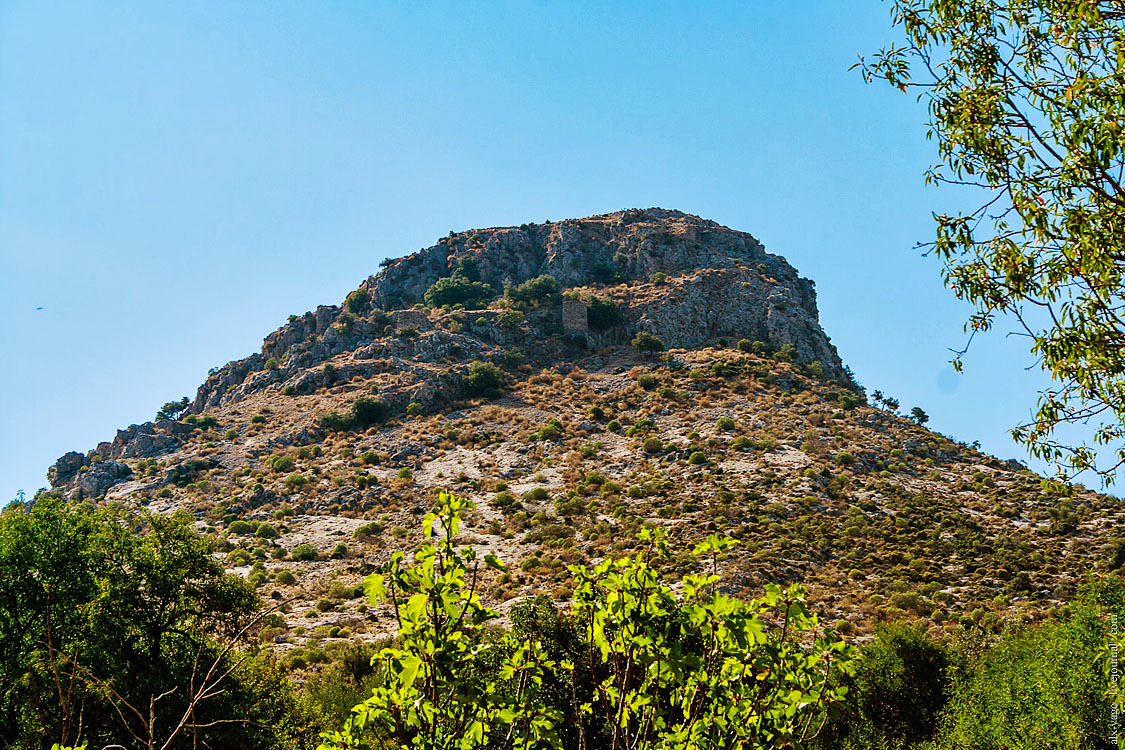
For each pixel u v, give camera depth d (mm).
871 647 27438
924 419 119062
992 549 64312
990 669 23844
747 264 158750
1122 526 67250
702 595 7871
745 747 7117
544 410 113000
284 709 22250
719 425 99750
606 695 8094
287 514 84500
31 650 19516
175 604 22828
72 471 110188
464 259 158625
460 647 6750
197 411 140500
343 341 134875
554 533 72188
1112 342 8484
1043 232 8461
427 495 87188
